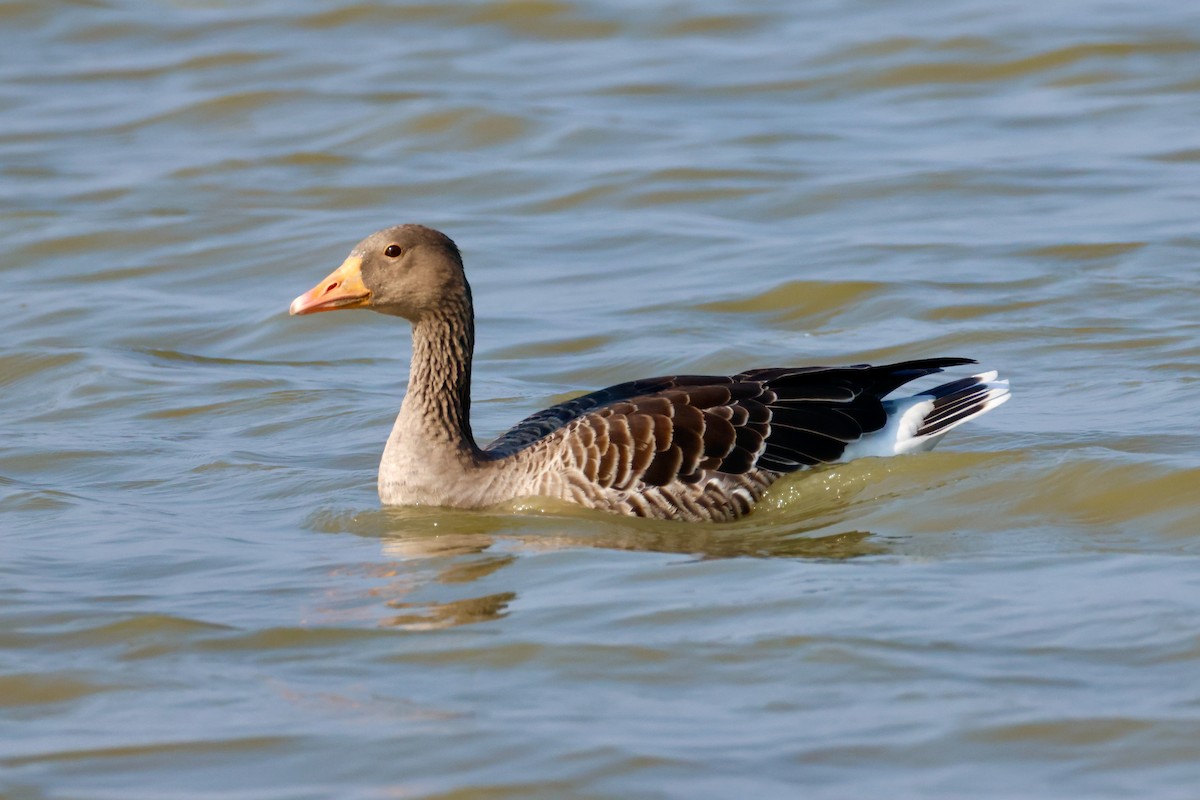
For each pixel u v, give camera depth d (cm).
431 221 2556
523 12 3691
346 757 914
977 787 857
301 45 3534
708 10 3703
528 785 873
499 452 1431
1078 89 3153
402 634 1097
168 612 1149
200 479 1548
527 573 1220
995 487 1377
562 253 2391
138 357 1994
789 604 1123
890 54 3366
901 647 1034
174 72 3397
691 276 2253
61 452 1636
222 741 938
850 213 2508
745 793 855
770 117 3042
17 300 2253
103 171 2833
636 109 3097
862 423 1436
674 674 1012
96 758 924
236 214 2598
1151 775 866
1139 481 1345
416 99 3112
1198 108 2989
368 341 2070
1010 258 2236
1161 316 1959
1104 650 1018
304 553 1300
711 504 1369
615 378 1884
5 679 1034
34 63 3488
